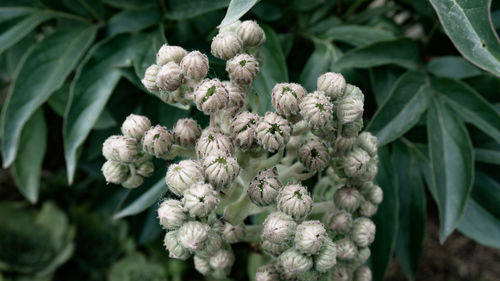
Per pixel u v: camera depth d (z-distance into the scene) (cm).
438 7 20
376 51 29
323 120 21
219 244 23
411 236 31
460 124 27
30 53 29
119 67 27
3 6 30
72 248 43
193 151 23
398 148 31
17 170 33
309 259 22
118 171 24
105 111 32
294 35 32
